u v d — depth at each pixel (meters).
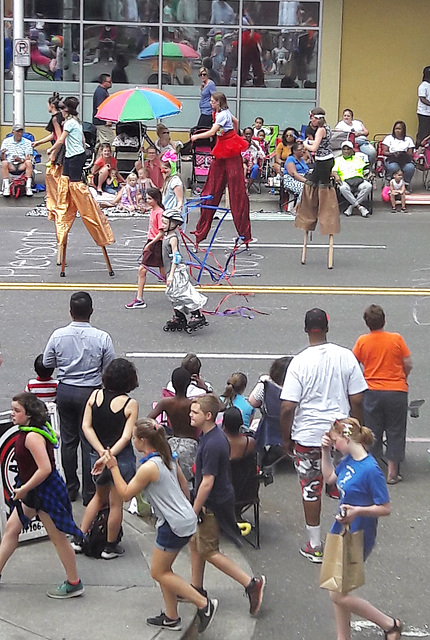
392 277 16.64
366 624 7.03
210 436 7.03
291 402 7.79
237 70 26.94
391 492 9.22
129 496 6.58
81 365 8.45
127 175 23.20
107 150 22.52
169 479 6.60
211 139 22.56
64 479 8.59
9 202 22.34
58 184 16.27
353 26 26.72
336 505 8.92
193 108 27.09
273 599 7.34
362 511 6.29
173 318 13.84
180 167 23.64
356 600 6.45
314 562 7.92
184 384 8.44
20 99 22.62
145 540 8.09
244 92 27.09
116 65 26.84
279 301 15.13
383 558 7.99
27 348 12.78
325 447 6.67
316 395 7.82
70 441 8.58
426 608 7.25
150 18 26.64
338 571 6.29
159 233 14.32
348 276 16.66
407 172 22.98
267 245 18.89
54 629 6.64
